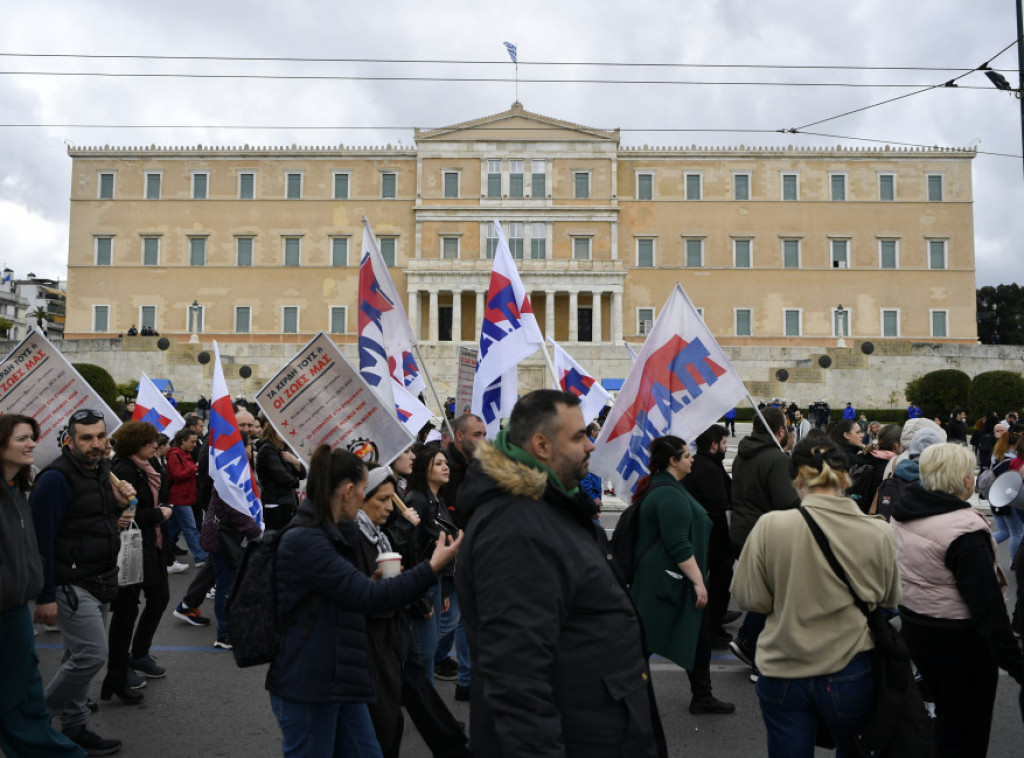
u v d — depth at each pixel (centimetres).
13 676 529
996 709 696
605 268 6253
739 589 470
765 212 6500
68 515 608
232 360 5553
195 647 895
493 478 351
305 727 441
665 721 675
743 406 5059
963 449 533
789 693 439
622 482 825
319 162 6575
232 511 875
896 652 434
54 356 730
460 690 726
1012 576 1198
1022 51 1716
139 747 625
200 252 6569
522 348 950
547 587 326
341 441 741
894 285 6444
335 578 437
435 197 6481
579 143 6475
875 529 442
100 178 6612
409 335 935
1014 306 9312
